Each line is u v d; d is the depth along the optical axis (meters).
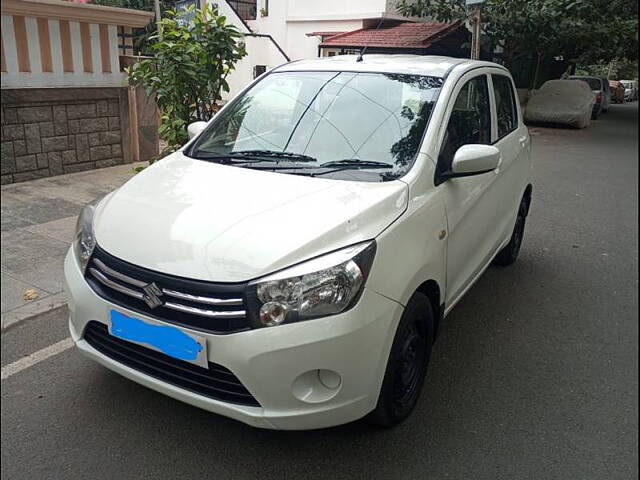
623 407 3.18
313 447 2.75
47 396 3.04
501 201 4.26
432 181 3.06
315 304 2.30
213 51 5.75
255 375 2.29
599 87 23.27
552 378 3.45
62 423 2.84
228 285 2.31
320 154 3.24
